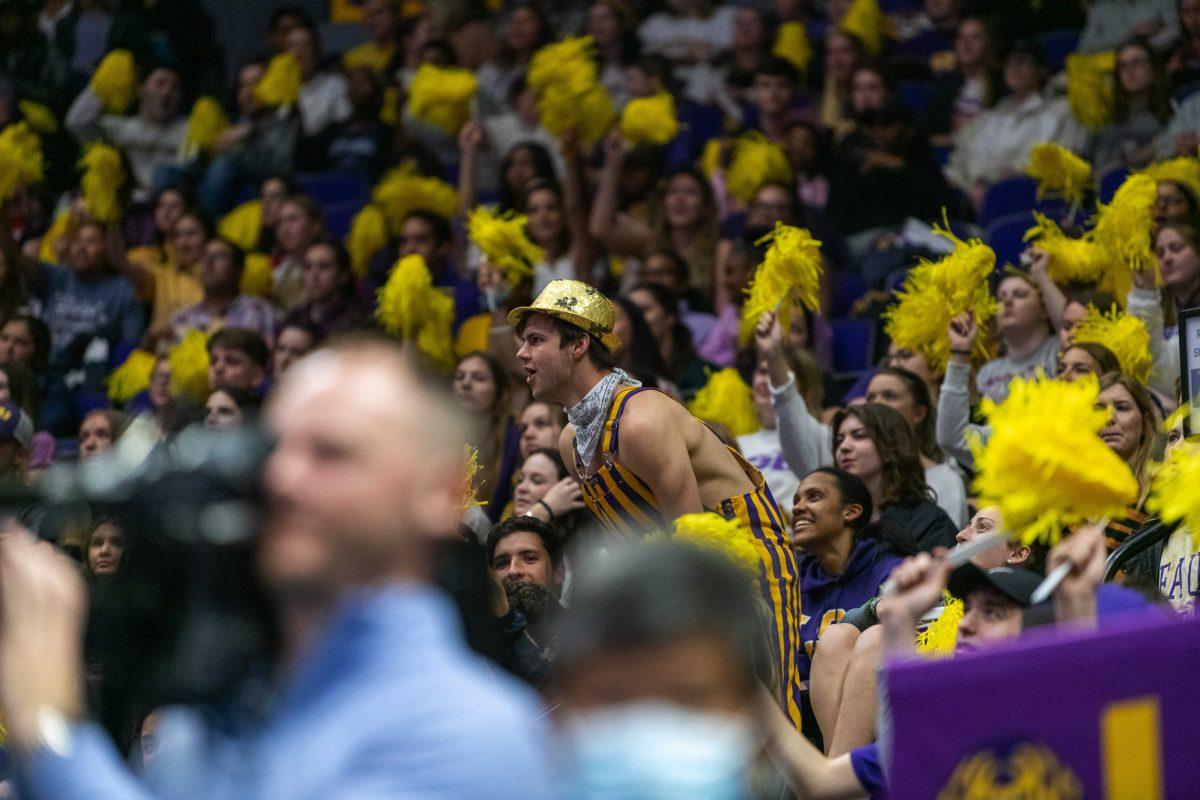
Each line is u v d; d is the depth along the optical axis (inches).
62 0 1379.2
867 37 1189.7
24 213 1194.6
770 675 332.2
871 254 939.3
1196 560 440.5
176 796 199.2
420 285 869.8
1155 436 551.5
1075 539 288.0
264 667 201.2
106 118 1299.2
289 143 1229.7
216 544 198.1
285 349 905.5
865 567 580.1
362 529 183.0
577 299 511.2
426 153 1168.2
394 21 1355.8
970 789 272.1
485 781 177.0
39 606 205.8
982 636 338.3
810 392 721.6
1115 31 1110.4
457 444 191.6
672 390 790.5
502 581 544.1
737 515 509.0
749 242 925.8
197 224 1085.1
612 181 1005.8
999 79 1086.4
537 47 1261.1
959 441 666.2
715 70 1250.6
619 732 191.0
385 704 179.5
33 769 195.5
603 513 517.7
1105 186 896.3
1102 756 279.1
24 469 766.5
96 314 1062.4
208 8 1521.9
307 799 176.9
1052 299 722.8
